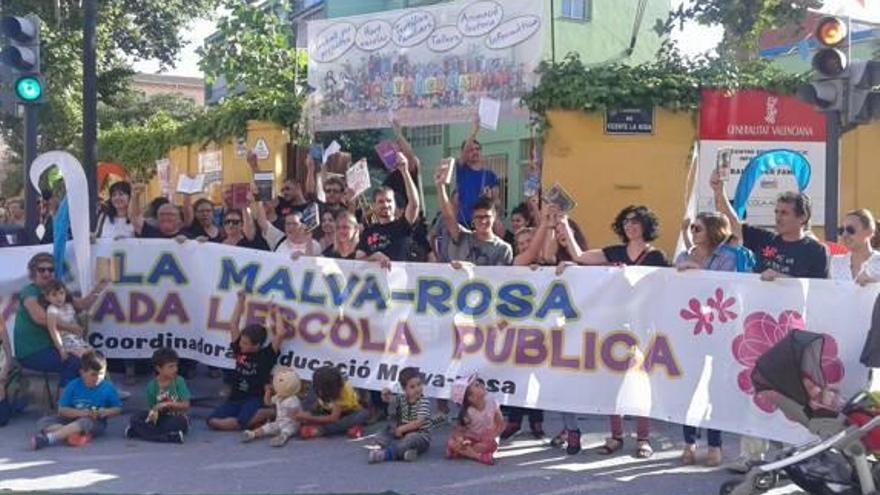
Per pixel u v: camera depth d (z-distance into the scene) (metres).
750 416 7.51
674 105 12.50
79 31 22.92
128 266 9.96
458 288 8.65
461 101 13.04
